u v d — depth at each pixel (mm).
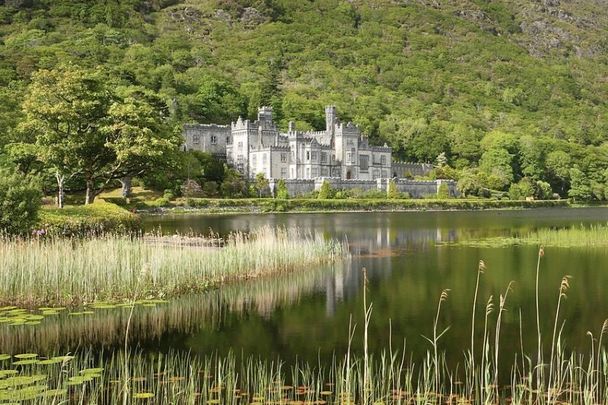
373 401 17156
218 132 161000
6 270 28562
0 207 36562
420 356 21641
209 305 29109
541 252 18922
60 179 58844
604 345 22812
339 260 43531
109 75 169500
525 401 17531
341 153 160625
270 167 149250
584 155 193875
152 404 16688
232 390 17891
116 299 29312
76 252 31531
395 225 77688
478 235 63062
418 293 32031
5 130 82562
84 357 20984
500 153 184000
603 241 55188
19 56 174000
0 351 21609
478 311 28062
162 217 90812
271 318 26781
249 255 37219
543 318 26719
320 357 21484
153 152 57438
